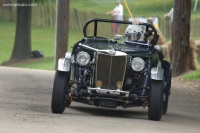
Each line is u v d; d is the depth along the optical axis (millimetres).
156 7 174500
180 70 68625
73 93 34906
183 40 68438
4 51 129750
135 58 34656
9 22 173125
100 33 131500
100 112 38125
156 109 34125
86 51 35094
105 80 34625
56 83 34188
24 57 116875
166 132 29469
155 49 36781
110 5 181750
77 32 150125
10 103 39125
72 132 27453
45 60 113500
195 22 134875
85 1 190750
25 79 58875
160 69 34656
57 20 90438
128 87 35031
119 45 36625
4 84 52875
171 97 52031
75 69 35094
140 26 37938
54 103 34188
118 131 28641
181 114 41094
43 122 30188
